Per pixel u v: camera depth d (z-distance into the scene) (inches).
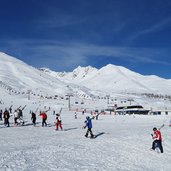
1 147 725.9
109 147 827.4
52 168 526.6
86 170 544.1
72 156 660.1
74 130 1230.9
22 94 6998.0
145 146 909.2
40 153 652.7
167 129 1439.5
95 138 962.1
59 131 1182.3
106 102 7322.8
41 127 1375.5
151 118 2896.2
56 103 5561.0
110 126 1563.7
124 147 855.7
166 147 954.7
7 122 1400.1
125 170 599.8
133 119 2642.7
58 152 684.7
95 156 693.3
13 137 952.9
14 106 4261.8
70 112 3924.7
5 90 6796.3
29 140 873.5
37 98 6456.7
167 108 5132.9
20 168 504.1
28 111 3627.0
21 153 632.4
